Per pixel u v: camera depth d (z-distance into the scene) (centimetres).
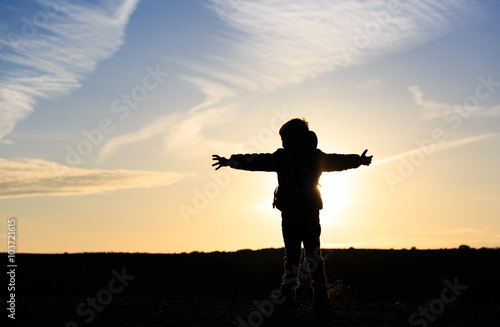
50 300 897
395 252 2045
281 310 771
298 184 793
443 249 2056
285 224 802
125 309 805
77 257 2256
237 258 2159
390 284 1645
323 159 815
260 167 805
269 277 1881
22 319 745
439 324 693
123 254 2308
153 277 1939
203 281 1903
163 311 788
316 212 802
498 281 1562
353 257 1998
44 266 2058
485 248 2034
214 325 690
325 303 812
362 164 830
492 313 749
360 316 730
